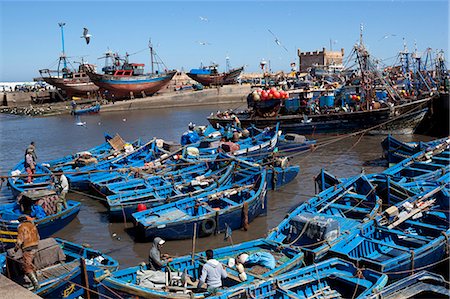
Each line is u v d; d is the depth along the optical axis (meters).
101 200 21.64
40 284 10.88
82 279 10.87
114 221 18.45
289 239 14.05
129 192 19.58
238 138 30.62
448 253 13.16
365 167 27.05
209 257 11.84
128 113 68.75
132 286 10.41
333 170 26.52
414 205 15.11
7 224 15.59
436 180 17.86
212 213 16.31
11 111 75.31
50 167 25.78
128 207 18.02
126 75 82.19
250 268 11.84
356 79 40.69
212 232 16.55
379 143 34.72
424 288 10.56
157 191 19.92
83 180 22.84
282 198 21.23
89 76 75.75
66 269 11.66
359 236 13.49
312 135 38.06
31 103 86.19
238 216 17.06
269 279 10.88
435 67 44.69
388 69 49.44
